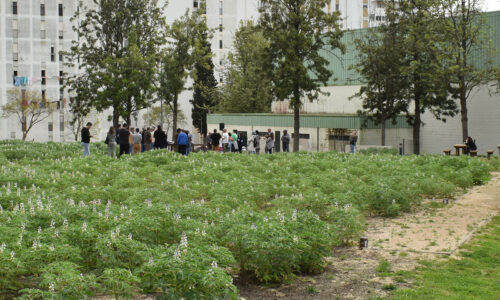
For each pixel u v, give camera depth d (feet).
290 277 35.22
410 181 67.56
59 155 106.63
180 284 26.17
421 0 144.25
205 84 284.00
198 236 34.60
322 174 74.54
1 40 270.05
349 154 110.42
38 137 273.33
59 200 46.62
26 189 54.08
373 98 154.71
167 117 311.88
